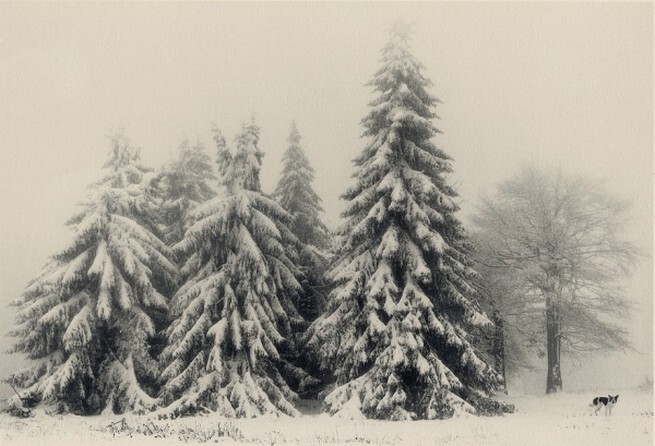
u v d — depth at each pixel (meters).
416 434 17.70
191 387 25.22
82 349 26.34
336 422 21.67
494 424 19.72
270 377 26.91
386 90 26.44
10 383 27.22
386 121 25.86
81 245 28.09
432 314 23.09
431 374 22.23
